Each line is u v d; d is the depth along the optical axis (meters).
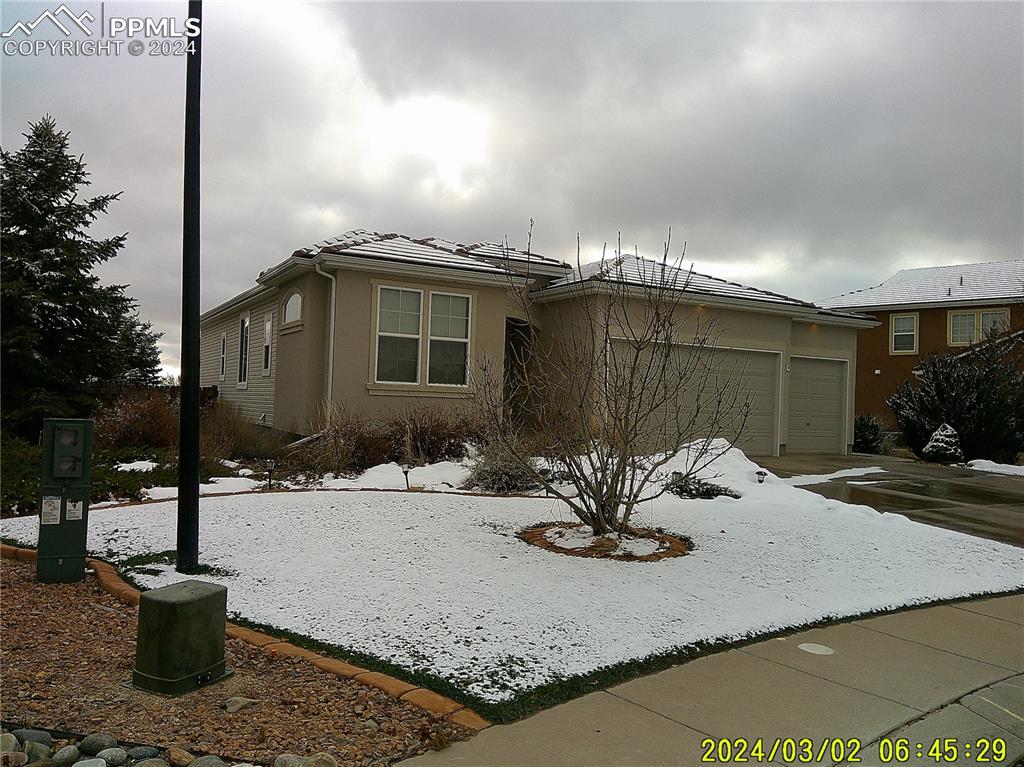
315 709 4.00
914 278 32.00
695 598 5.87
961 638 5.53
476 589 5.80
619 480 8.09
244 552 6.79
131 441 13.63
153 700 4.08
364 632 4.98
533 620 5.21
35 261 16.78
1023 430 18.72
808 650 5.14
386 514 8.19
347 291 14.37
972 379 19.14
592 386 9.18
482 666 4.50
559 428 7.95
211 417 14.86
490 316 15.66
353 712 3.97
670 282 12.06
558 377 11.29
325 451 12.73
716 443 12.77
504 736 3.76
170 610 4.17
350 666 4.51
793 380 19.06
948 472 15.90
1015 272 29.16
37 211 16.95
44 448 6.31
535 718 3.97
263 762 3.44
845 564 7.16
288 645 4.84
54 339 17.06
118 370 18.25
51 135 17.69
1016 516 10.67
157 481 10.80
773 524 8.45
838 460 17.61
